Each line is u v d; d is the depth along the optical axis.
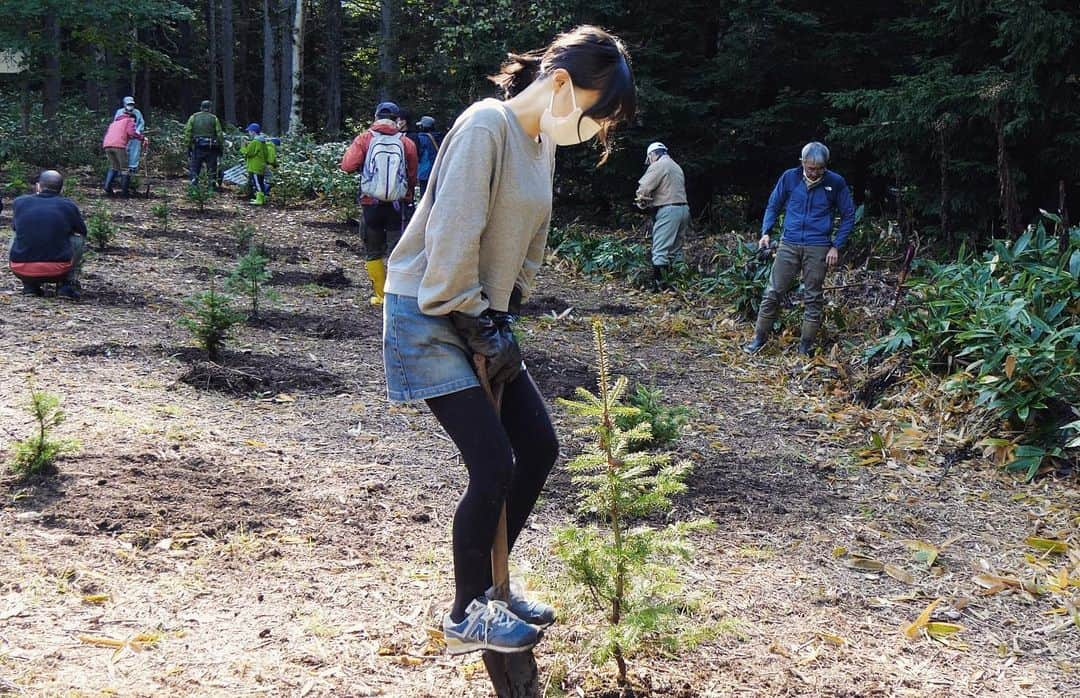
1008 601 4.08
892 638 3.65
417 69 19.55
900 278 9.12
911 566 4.39
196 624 3.20
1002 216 11.56
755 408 7.08
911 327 7.73
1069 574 4.37
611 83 2.52
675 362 8.40
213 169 18.19
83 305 8.18
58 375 5.96
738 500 5.06
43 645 2.95
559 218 17.25
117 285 9.21
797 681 3.20
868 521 4.93
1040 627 3.86
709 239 13.74
